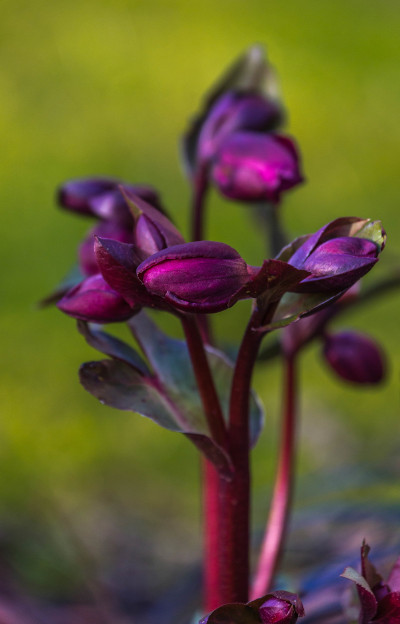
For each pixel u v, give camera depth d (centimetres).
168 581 96
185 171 75
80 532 107
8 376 146
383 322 156
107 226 70
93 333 65
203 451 64
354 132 229
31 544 97
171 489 120
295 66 265
